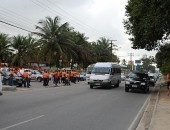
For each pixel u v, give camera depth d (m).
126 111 16.23
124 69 71.06
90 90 30.59
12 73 31.27
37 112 14.38
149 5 25.09
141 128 11.68
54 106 16.84
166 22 24.34
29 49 75.38
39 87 33.69
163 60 48.72
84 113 14.75
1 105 16.64
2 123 11.43
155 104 19.75
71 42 61.97
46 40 60.38
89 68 50.88
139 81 29.97
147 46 33.69
